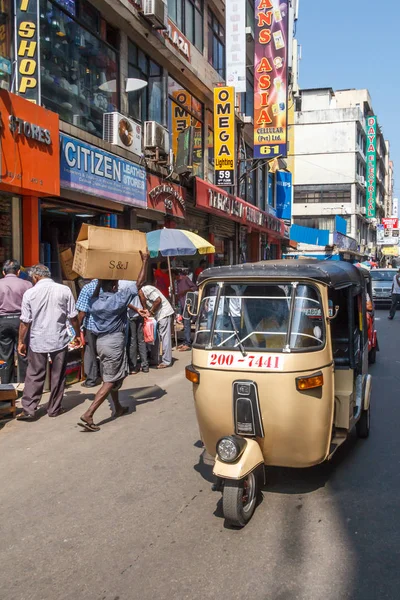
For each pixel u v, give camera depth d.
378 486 4.72
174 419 6.75
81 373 8.84
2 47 9.15
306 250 44.47
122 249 6.53
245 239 26.58
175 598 3.16
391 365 10.42
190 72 17.14
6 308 7.76
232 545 3.75
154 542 3.81
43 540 3.88
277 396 4.13
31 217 9.52
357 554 3.59
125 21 13.03
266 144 21.53
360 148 58.34
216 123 18.80
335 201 55.56
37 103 9.25
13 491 4.72
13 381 8.10
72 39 10.98
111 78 12.83
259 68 21.28
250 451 4.05
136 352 9.51
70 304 6.91
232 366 4.25
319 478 4.92
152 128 13.31
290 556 3.59
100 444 5.87
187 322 12.01
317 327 4.36
